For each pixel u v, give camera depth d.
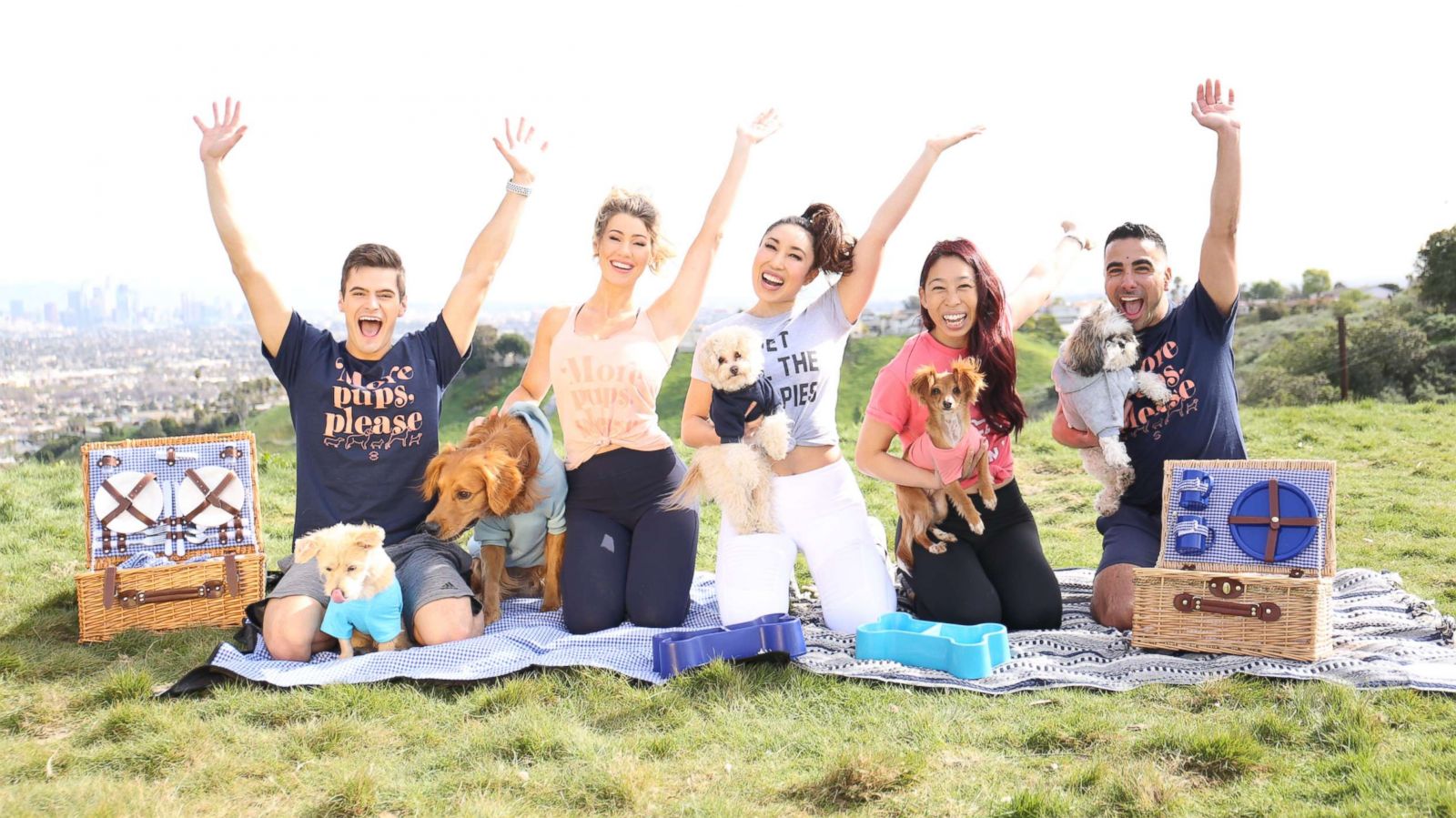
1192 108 4.75
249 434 5.31
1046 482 9.58
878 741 3.53
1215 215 4.75
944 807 3.06
